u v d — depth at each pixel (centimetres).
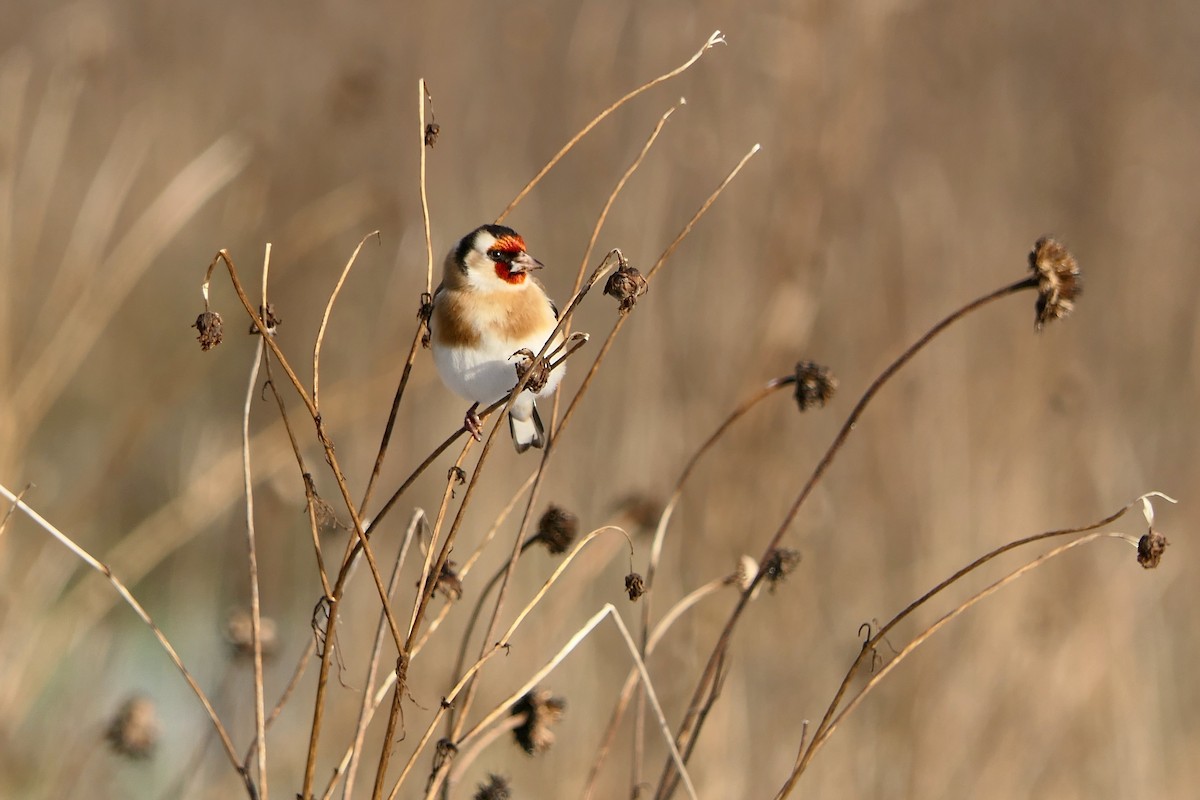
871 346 1291
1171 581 1249
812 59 1249
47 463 1417
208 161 1241
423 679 1047
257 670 550
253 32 1705
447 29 1491
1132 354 1557
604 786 991
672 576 1091
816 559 1155
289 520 1219
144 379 1528
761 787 1008
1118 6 1805
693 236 1252
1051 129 1730
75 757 988
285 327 1466
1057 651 1091
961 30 1620
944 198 1405
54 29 1748
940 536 1159
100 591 1009
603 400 1212
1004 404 1252
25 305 1108
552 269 1327
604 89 1362
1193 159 1761
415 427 1213
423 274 1262
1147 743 1066
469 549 1131
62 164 1622
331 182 1479
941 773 1015
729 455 1115
